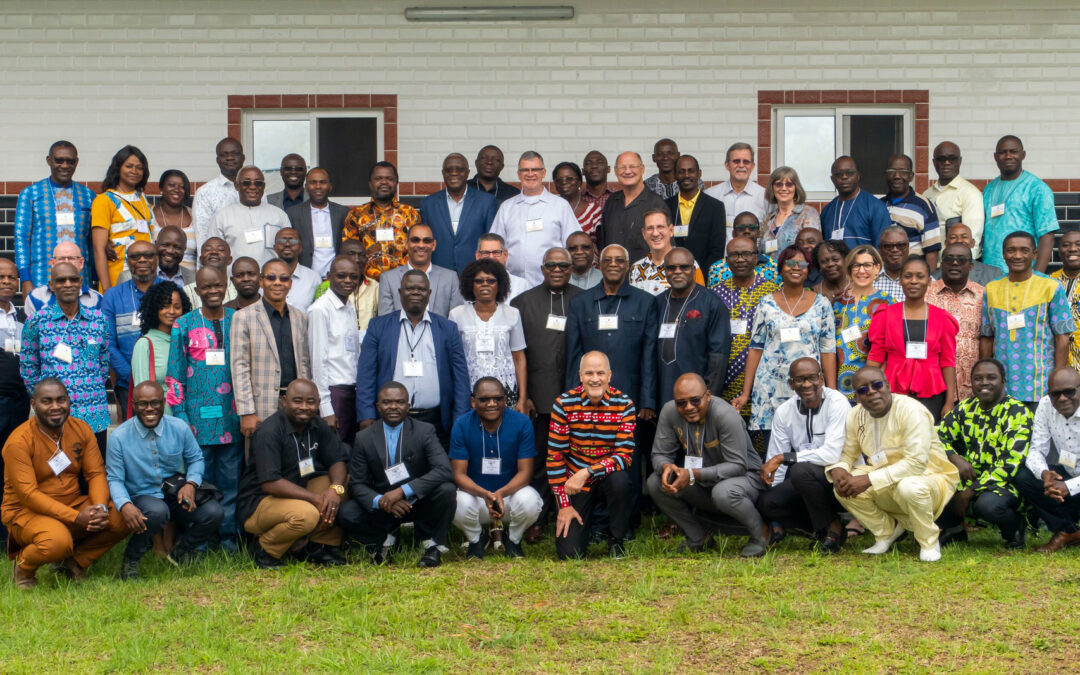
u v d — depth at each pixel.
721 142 11.45
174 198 9.91
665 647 5.91
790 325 8.28
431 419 8.37
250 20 11.45
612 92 11.44
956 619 6.20
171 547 7.87
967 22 11.38
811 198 11.59
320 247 9.62
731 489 7.66
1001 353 8.64
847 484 7.56
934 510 7.65
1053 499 7.63
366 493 7.70
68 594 7.00
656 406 8.50
